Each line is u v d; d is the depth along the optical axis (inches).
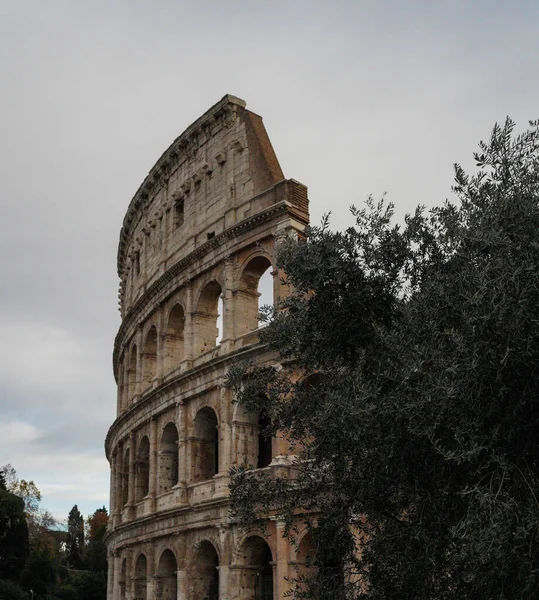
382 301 1291.8
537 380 1011.3
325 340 1310.3
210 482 2522.1
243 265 2630.4
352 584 1244.5
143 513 2913.4
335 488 1246.9
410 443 1075.3
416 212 1307.8
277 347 1401.3
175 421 2780.5
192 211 2999.5
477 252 1103.6
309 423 1316.4
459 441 975.6
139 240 3565.5
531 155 1218.0
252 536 2337.6
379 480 1151.6
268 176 2645.2
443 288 1118.4
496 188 1183.6
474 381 1007.6
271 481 1444.4
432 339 1070.4
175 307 3019.2
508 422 1025.5
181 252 3029.0
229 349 2566.4
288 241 1413.6
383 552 1182.3
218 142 2935.5
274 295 2418.8
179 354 3031.5
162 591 2753.4
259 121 2829.7
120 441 3440.0
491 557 911.7
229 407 2512.3
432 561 1025.5
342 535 1278.3
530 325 991.0
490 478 1018.1
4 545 4633.4
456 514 1070.4
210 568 2581.2
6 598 4456.2
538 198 1122.0
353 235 1330.0
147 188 3447.3
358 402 1079.6
